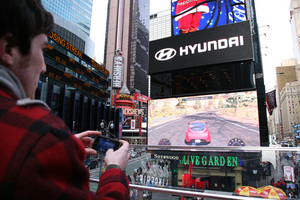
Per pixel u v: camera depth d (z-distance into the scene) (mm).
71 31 75625
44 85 37250
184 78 25094
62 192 422
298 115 134750
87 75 55688
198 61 24500
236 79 22125
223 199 2191
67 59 47344
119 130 63344
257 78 23938
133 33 167125
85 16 103625
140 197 2535
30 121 466
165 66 26328
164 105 24953
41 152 418
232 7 26453
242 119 20500
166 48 26969
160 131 23922
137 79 159000
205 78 23812
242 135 19828
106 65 153500
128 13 168250
